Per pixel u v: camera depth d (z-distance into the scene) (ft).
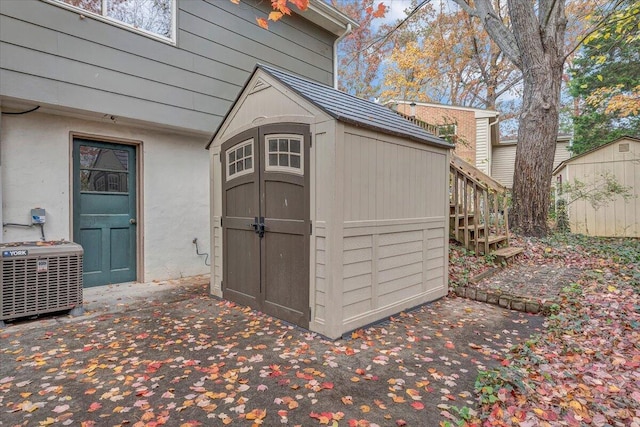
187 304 13.50
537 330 10.60
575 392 7.00
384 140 11.37
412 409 6.57
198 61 17.21
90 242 15.61
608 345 9.07
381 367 8.29
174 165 17.94
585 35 23.63
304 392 7.19
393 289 11.87
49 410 6.59
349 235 10.19
